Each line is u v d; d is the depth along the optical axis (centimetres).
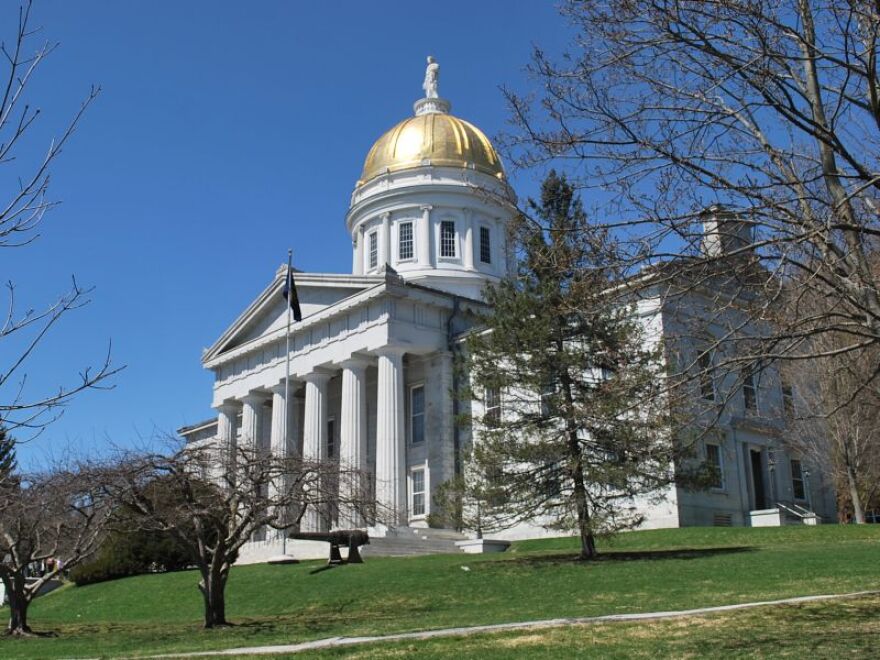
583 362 2947
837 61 1327
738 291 1438
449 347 5006
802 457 4272
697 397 1470
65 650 2134
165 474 2433
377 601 2720
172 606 3294
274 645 1944
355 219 6588
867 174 1340
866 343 1330
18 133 825
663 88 1479
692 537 3512
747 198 1442
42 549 3041
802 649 1412
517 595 2530
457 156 6366
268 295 5578
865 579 2217
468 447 3306
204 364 6000
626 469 2959
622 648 1537
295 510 3197
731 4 1342
